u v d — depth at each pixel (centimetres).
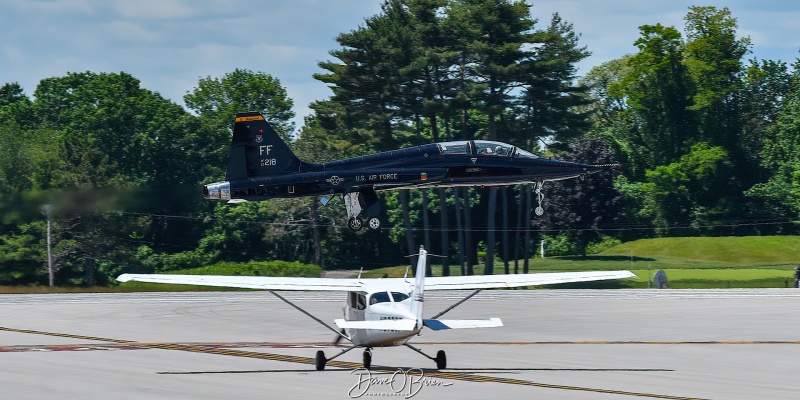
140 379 8881
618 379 9100
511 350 11700
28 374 9219
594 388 8494
